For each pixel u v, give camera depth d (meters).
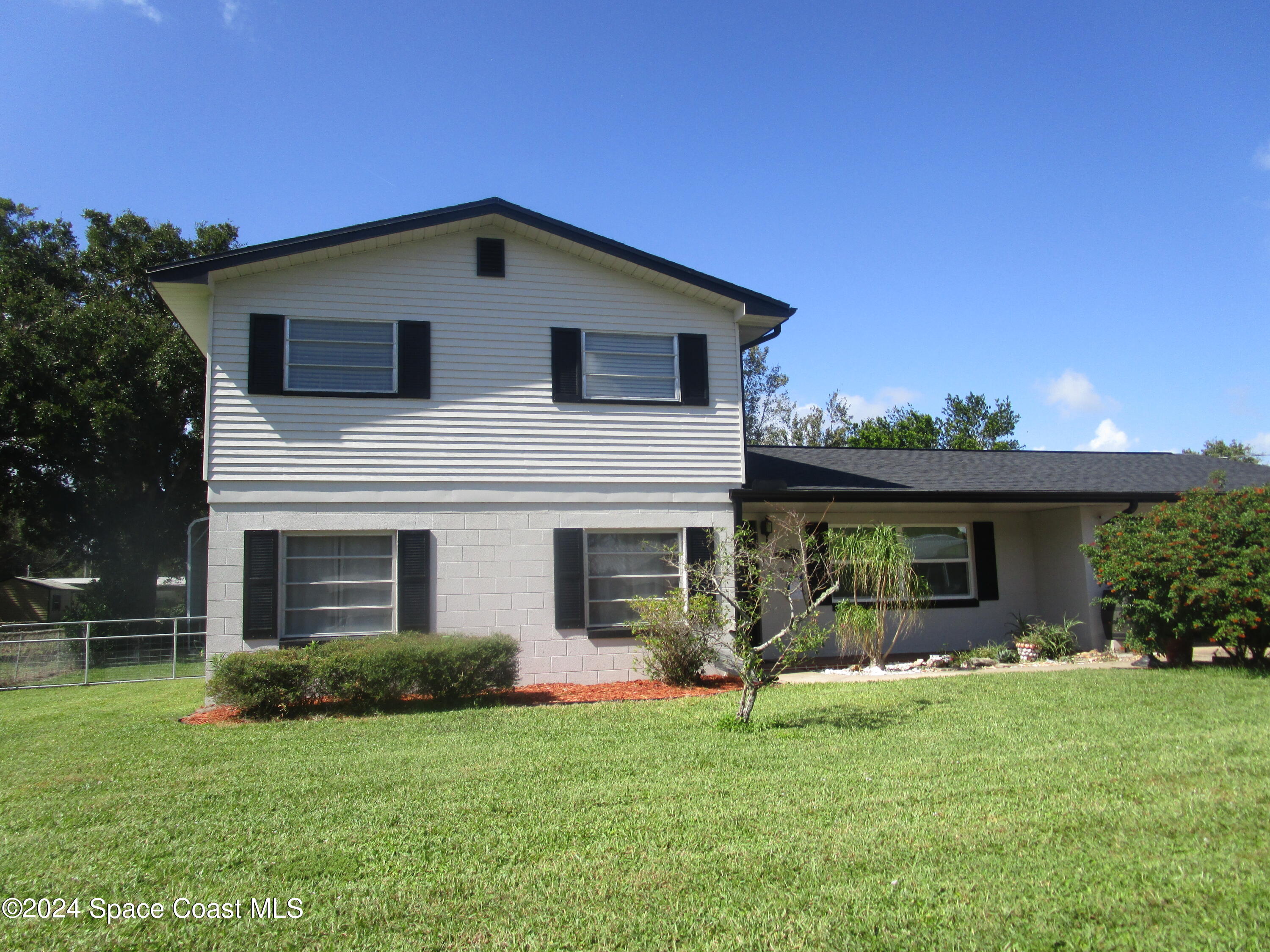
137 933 3.91
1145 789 5.64
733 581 12.07
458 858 4.71
